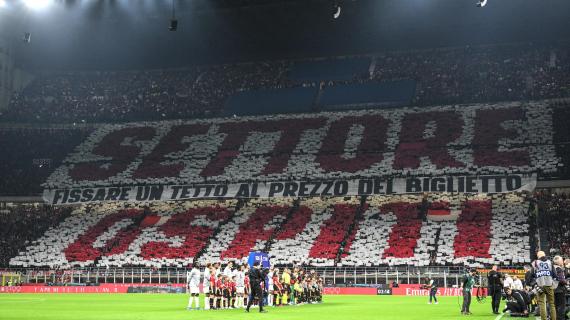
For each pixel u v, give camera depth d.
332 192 62.38
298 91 79.00
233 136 73.50
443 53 78.75
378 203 63.09
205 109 79.25
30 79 83.69
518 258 51.59
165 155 71.81
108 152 73.62
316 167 65.69
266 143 71.19
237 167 68.00
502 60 74.69
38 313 29.06
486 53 76.56
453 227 57.03
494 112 68.25
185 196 65.88
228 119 76.81
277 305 34.69
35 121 78.00
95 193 67.81
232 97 80.56
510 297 27.39
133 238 62.75
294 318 25.19
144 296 47.72
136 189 67.44
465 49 78.25
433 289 39.00
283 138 71.56
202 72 85.12
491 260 51.84
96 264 59.88
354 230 59.06
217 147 71.94
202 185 66.31
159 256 59.50
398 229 58.06
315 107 76.25
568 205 57.44
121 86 83.94
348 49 81.50
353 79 78.81
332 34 77.56
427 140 66.31
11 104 79.06
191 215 65.75
